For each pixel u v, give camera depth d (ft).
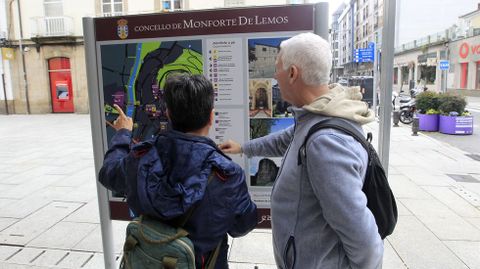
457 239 13.26
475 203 17.08
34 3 61.11
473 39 102.78
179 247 4.67
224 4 59.57
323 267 4.70
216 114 8.07
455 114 38.63
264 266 11.53
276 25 7.65
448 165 24.59
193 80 5.09
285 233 4.95
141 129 8.45
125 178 5.19
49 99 62.80
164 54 8.17
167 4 60.75
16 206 16.87
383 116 8.70
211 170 4.83
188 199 4.58
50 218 15.38
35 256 12.17
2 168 24.22
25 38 61.67
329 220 4.37
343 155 4.28
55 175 22.33
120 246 12.89
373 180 4.63
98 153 8.77
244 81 7.91
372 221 4.34
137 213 5.15
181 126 5.12
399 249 12.51
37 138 37.11
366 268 4.48
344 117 4.53
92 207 16.67
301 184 4.69
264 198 8.21
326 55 4.73
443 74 110.01
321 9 7.43
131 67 8.37
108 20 8.32
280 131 7.36
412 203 17.12
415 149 29.96
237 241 13.12
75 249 12.65
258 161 8.11
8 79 62.13
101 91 8.58
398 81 169.17
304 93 4.83
